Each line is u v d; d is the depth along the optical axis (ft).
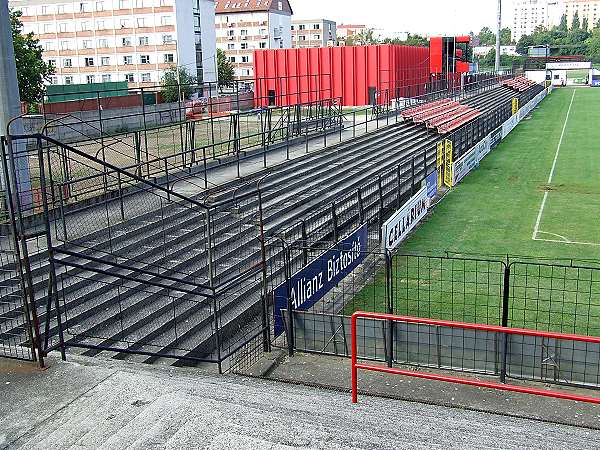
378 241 56.29
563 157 102.73
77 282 34.91
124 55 225.97
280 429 17.35
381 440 17.11
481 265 49.73
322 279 39.63
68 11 229.25
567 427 23.70
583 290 43.29
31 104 120.78
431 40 175.52
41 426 18.49
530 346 28.60
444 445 17.21
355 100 149.38
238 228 49.11
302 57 151.02
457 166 83.92
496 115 123.65
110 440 16.90
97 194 50.55
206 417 17.95
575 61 354.33
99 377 21.83
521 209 69.36
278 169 66.69
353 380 23.39
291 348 32.99
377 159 82.64
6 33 42.78
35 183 52.60
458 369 29.89
